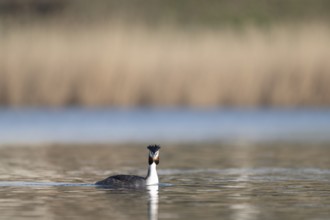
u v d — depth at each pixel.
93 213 16.23
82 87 46.38
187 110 46.91
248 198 18.31
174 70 47.03
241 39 48.06
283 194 18.94
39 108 46.19
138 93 46.75
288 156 28.62
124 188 19.78
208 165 25.64
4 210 16.56
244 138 36.22
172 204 17.38
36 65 46.47
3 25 49.72
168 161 26.94
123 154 29.30
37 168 24.48
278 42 47.62
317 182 21.19
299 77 47.03
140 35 47.59
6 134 37.88
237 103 47.06
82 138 36.03
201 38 47.88
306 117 46.56
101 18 51.03
